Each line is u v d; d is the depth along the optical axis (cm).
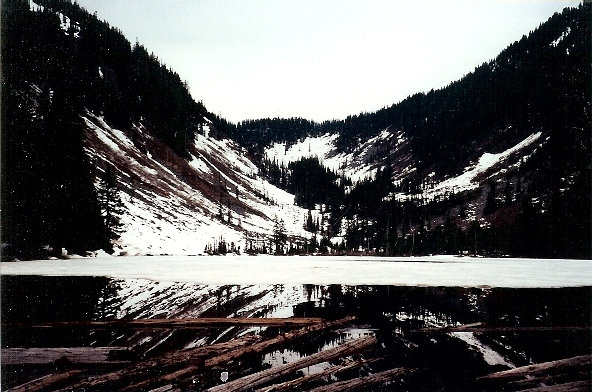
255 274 2777
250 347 962
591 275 2820
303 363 870
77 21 10750
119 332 1117
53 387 748
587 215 6650
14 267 3058
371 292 1877
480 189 12850
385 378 789
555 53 17650
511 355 938
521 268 3672
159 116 11531
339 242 12538
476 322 1261
